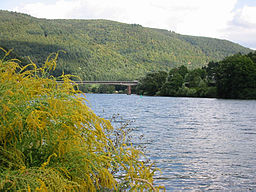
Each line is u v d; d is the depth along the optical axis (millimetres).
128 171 2338
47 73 2266
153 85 111188
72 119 2090
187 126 23078
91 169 2260
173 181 7930
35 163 2070
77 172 2152
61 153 2072
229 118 31125
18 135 2047
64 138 2145
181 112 38938
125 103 61750
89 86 139750
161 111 40344
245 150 12703
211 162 10336
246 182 8109
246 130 20766
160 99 82500
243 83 72625
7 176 1695
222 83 75062
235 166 9820
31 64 2225
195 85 94375
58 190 1819
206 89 86062
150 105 54844
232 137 17031
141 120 27297
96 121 2283
